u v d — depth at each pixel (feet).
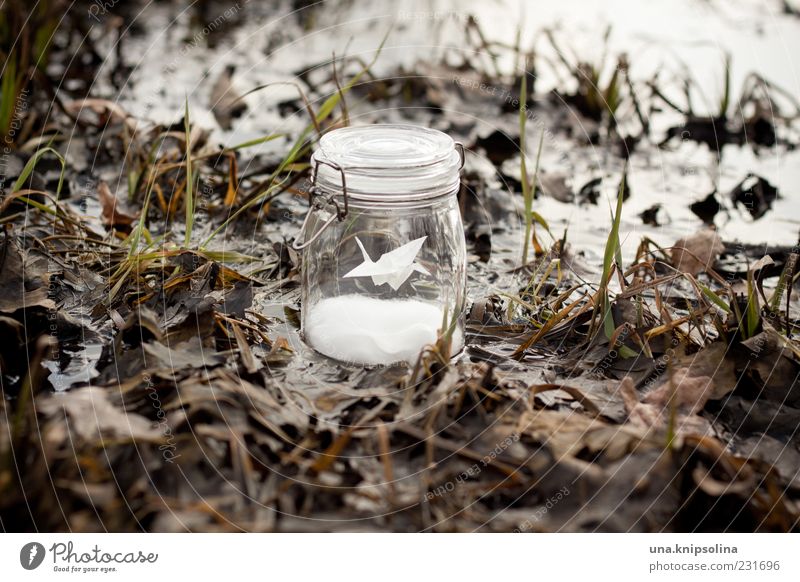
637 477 1.92
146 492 1.86
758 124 3.62
